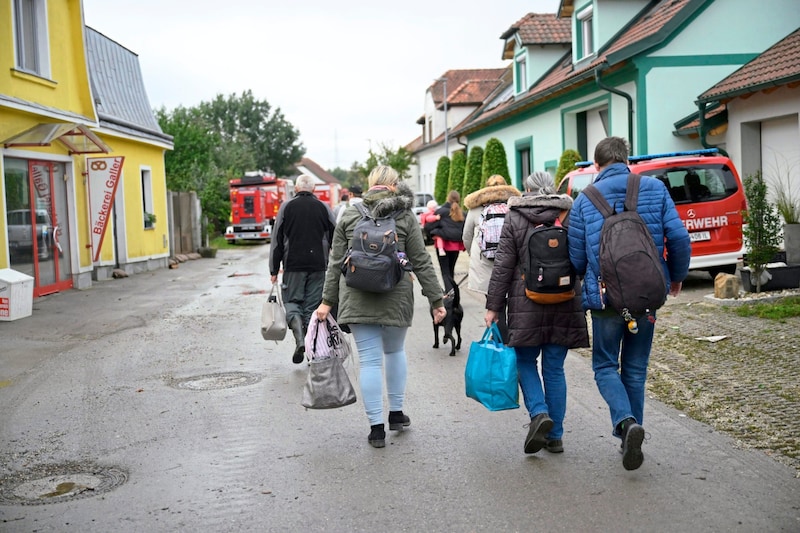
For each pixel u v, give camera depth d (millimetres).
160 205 22656
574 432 5762
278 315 8273
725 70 17109
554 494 4539
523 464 5086
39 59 14633
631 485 4648
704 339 8578
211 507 4492
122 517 4375
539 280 4953
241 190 35594
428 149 49031
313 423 6172
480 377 5270
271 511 4406
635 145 17359
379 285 5293
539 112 23781
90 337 10344
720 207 12086
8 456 5504
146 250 21438
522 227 5129
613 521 4129
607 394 4797
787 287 11039
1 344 9859
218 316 12148
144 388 7457
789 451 5141
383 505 4449
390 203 5492
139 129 20578
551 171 23031
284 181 40062
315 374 5633
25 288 12086
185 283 17500
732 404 6262
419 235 5621
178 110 54344
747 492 4473
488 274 7289
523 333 5070
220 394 7156
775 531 3939
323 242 8383
